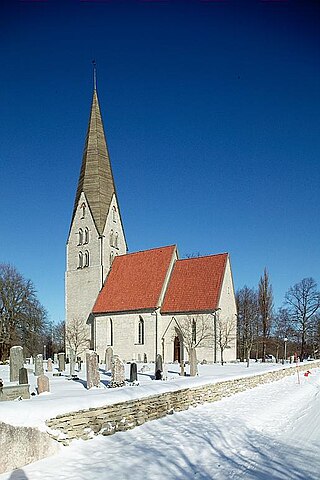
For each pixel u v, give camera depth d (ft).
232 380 80.74
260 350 270.46
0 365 173.47
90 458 35.83
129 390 51.60
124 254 218.59
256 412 63.52
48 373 114.52
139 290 195.93
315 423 59.11
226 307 186.29
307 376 140.26
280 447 44.93
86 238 215.72
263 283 263.90
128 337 192.54
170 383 62.95
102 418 42.78
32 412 35.65
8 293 215.92
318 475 36.14
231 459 38.63
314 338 259.19
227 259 188.75
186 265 196.24
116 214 221.05
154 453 37.93
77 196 222.48
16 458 33.06
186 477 32.68
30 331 217.97
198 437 44.42
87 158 221.25
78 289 214.69
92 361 71.56
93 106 226.17
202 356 175.63
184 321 180.96
